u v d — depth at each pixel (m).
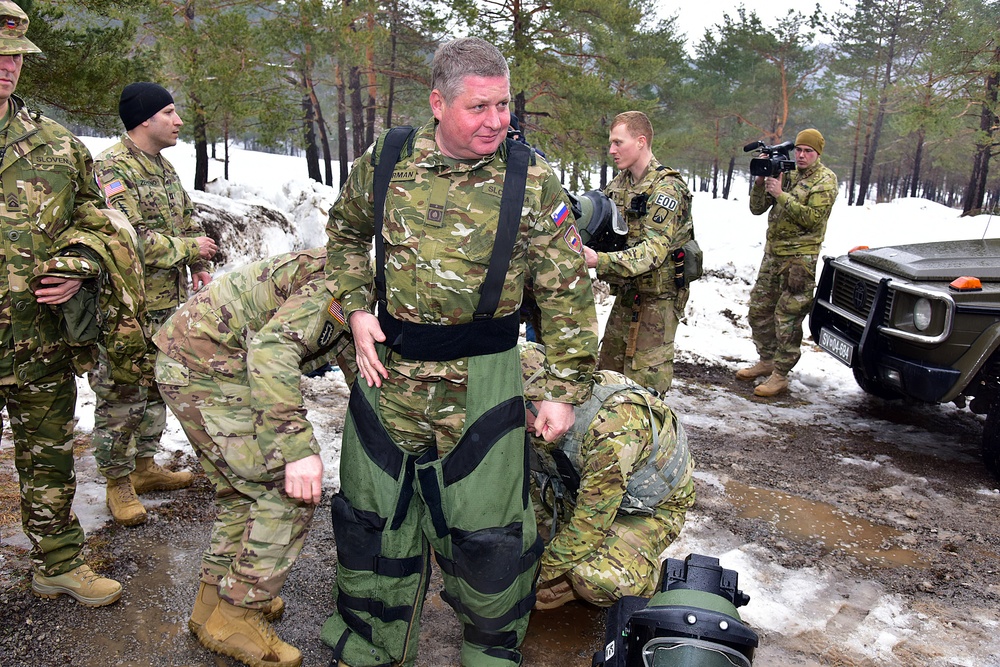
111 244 2.52
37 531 2.66
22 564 2.96
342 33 12.11
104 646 2.55
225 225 7.77
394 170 2.10
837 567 3.39
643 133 4.06
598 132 14.77
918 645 2.83
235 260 7.78
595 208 3.77
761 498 4.10
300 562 3.15
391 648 2.32
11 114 2.36
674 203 3.94
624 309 4.30
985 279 4.43
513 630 2.34
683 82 30.77
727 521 3.79
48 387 2.53
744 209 13.94
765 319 6.13
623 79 20.91
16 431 2.57
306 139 18.77
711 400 5.80
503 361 2.16
